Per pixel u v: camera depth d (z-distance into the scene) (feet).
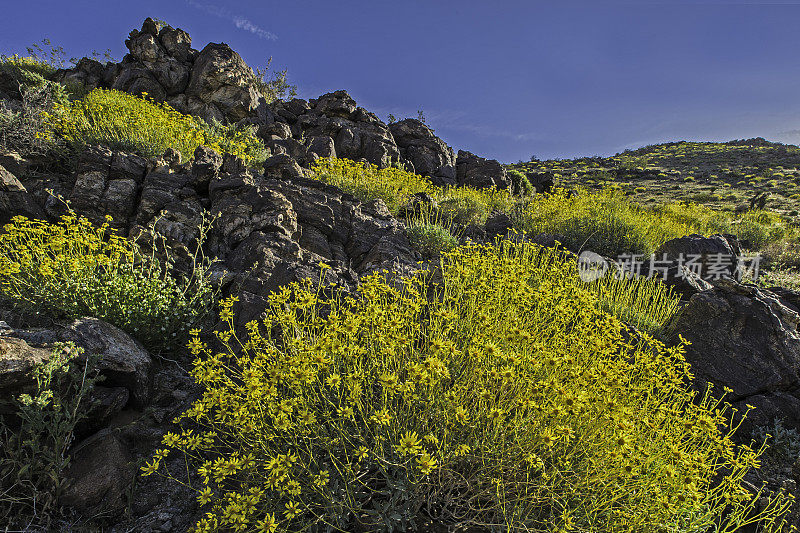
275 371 8.16
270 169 27.14
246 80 50.98
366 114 62.90
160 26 52.03
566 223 28.73
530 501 8.11
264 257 17.10
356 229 21.98
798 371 14.10
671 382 10.86
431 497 8.64
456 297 12.83
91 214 18.88
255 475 8.57
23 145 23.16
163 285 14.15
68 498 8.84
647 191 140.56
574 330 11.98
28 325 12.53
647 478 7.95
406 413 8.87
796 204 108.78
